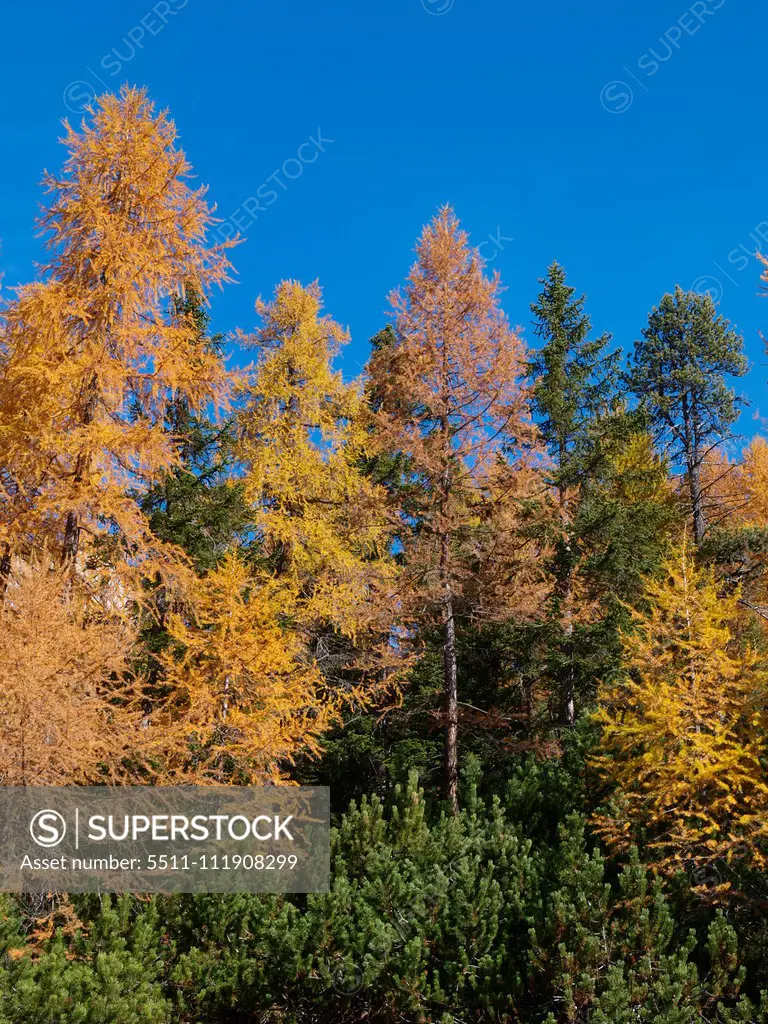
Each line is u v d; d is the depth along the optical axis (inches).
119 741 399.9
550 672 702.5
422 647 709.9
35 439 459.8
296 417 780.0
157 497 632.4
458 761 659.4
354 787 682.8
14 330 479.8
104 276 508.4
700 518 884.6
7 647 355.6
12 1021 306.5
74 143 497.4
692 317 971.3
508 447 644.1
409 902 398.3
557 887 405.4
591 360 816.9
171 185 512.7
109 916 375.9
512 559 630.5
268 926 402.6
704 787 443.2
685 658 476.7
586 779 518.0
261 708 510.6
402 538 665.6
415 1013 366.6
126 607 479.5
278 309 807.7
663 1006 328.8
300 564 717.9
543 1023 349.1
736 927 389.4
